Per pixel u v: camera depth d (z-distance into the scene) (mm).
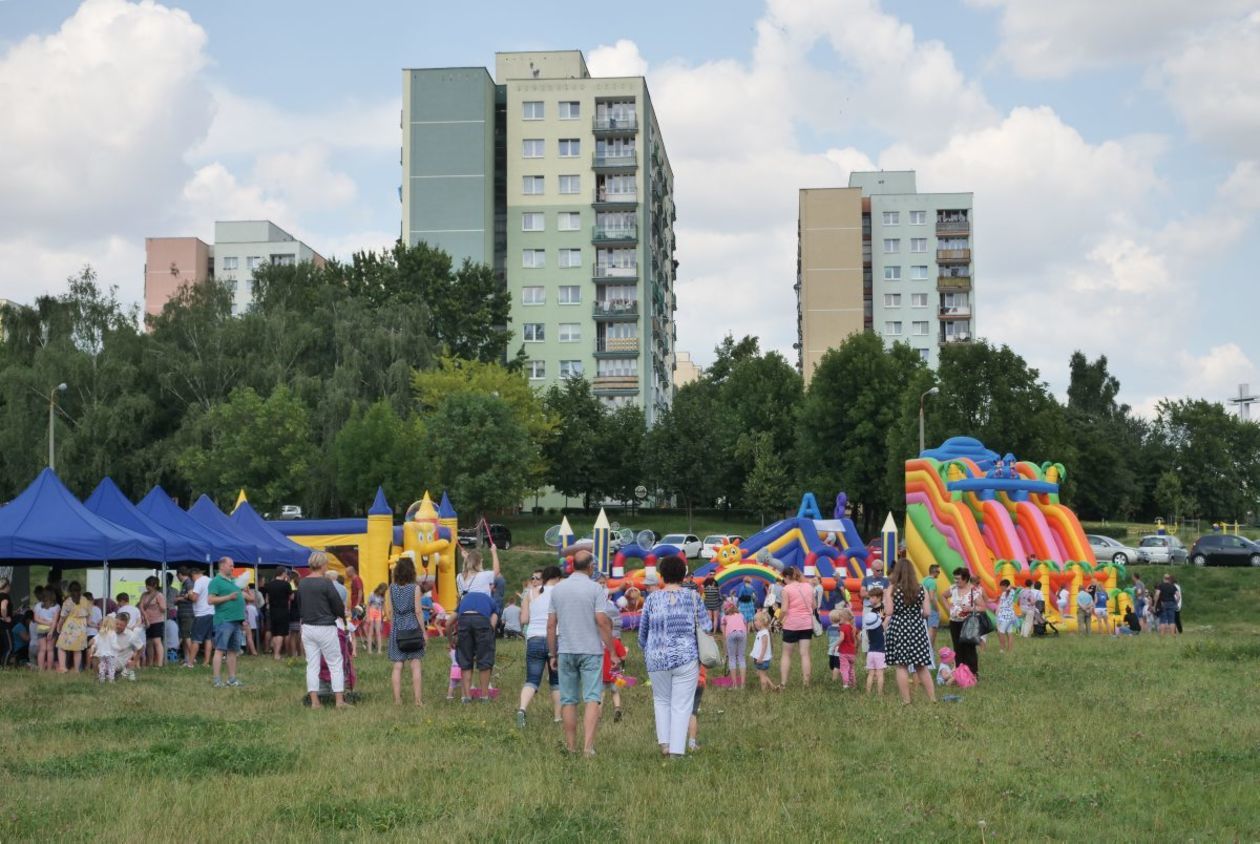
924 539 36094
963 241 109062
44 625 21953
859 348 71562
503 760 11391
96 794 9828
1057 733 13195
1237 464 93562
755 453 76562
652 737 12797
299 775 10633
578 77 96062
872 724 13953
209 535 27625
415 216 90938
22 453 59188
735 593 34031
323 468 59812
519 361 83500
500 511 70125
